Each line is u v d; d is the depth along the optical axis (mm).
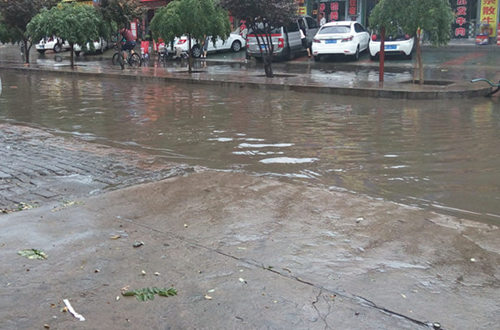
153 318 2859
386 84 15109
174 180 5617
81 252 3729
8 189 5492
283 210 4633
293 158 7148
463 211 5051
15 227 4238
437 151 7469
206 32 19891
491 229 4219
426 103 12484
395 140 8227
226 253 3709
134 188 5328
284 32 24609
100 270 3438
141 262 3562
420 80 14922
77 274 3381
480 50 25328
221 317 2867
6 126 9539
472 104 12258
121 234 4082
